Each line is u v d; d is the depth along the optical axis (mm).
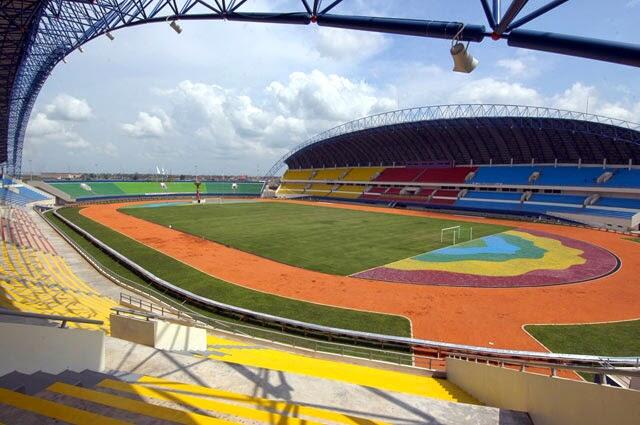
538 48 5523
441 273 26938
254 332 17312
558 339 16906
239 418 4680
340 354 14328
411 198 74312
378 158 88750
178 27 11711
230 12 9961
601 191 52719
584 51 4941
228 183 114500
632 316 19516
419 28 6352
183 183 107562
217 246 35656
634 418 3721
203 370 6672
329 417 5109
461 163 73750
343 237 40031
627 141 48844
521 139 61375
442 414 5680
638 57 4445
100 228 45375
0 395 4512
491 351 13977
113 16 16578
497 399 7844
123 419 4355
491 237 40938
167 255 31984
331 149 94062
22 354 5539
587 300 21844
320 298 21938
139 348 7605
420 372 12289
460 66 6227
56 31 19516
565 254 33219
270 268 28125
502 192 63938
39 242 33062
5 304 13305
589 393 4449
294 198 96188
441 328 18031
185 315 17156
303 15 8188
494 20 5543
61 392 4891
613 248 36125
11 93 25766
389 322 18688
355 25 7289
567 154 59062
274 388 6227
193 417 4434
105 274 24281
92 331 6637
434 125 65312
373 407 5793
